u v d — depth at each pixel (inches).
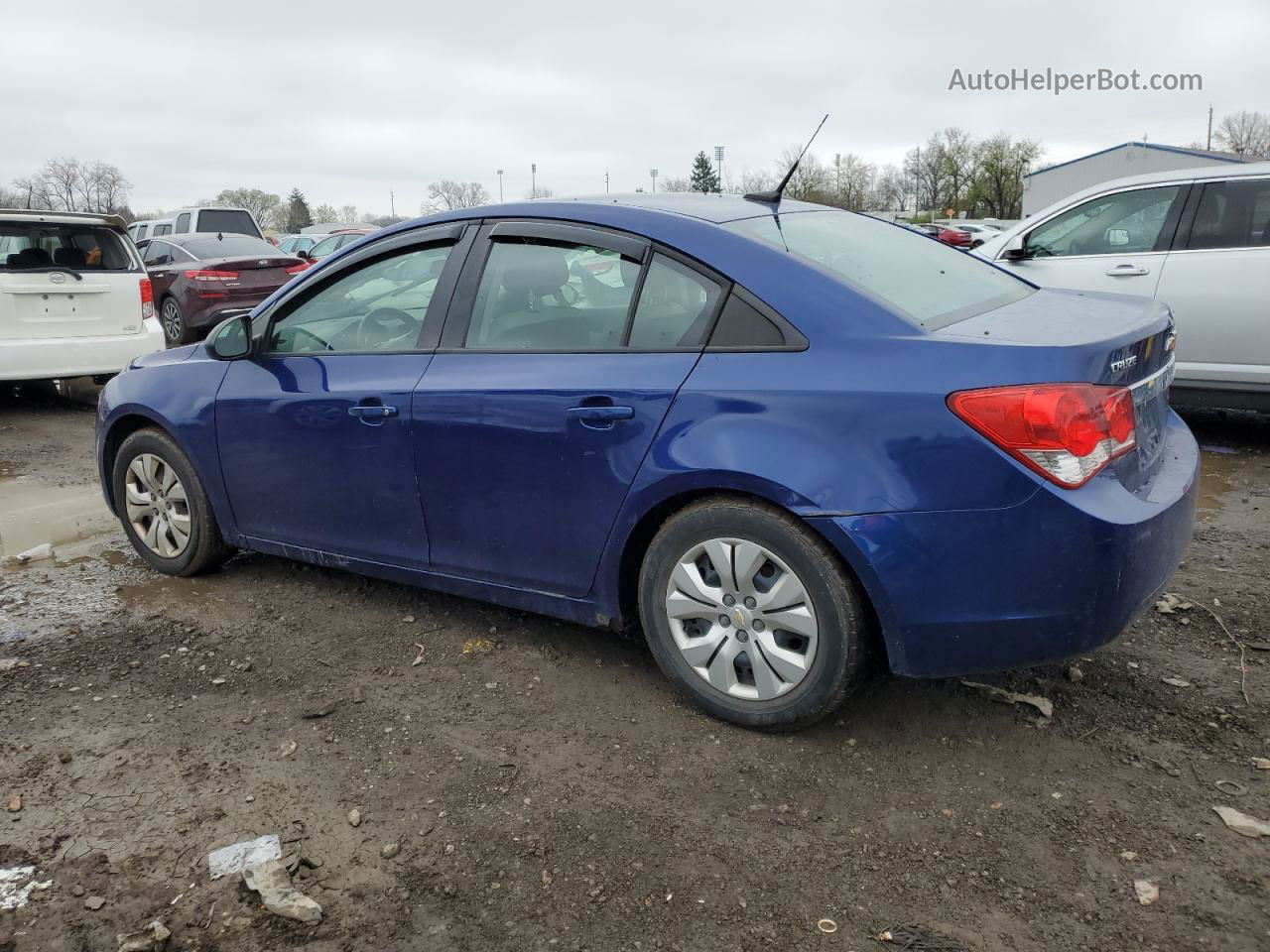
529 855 96.6
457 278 135.9
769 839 98.1
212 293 484.7
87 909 90.0
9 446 293.0
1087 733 114.7
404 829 101.0
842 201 3491.6
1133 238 256.7
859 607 106.7
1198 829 97.0
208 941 86.2
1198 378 246.2
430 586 142.5
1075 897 88.5
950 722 118.0
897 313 108.0
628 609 126.5
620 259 122.5
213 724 122.6
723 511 111.3
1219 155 2193.7
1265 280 233.8
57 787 109.3
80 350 327.3
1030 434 97.0
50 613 158.4
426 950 84.8
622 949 84.4
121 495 177.2
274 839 99.5
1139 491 108.0
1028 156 3048.7
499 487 128.6
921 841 97.0
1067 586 98.7
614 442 117.1
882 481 101.5
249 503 158.7
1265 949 81.7
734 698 116.5
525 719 122.3
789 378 107.0
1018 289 140.2
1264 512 194.5
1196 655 132.7
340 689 131.1
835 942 84.4
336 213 3946.9
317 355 148.3
